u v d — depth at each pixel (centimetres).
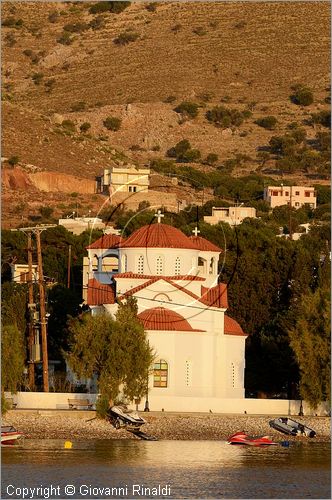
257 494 19562
